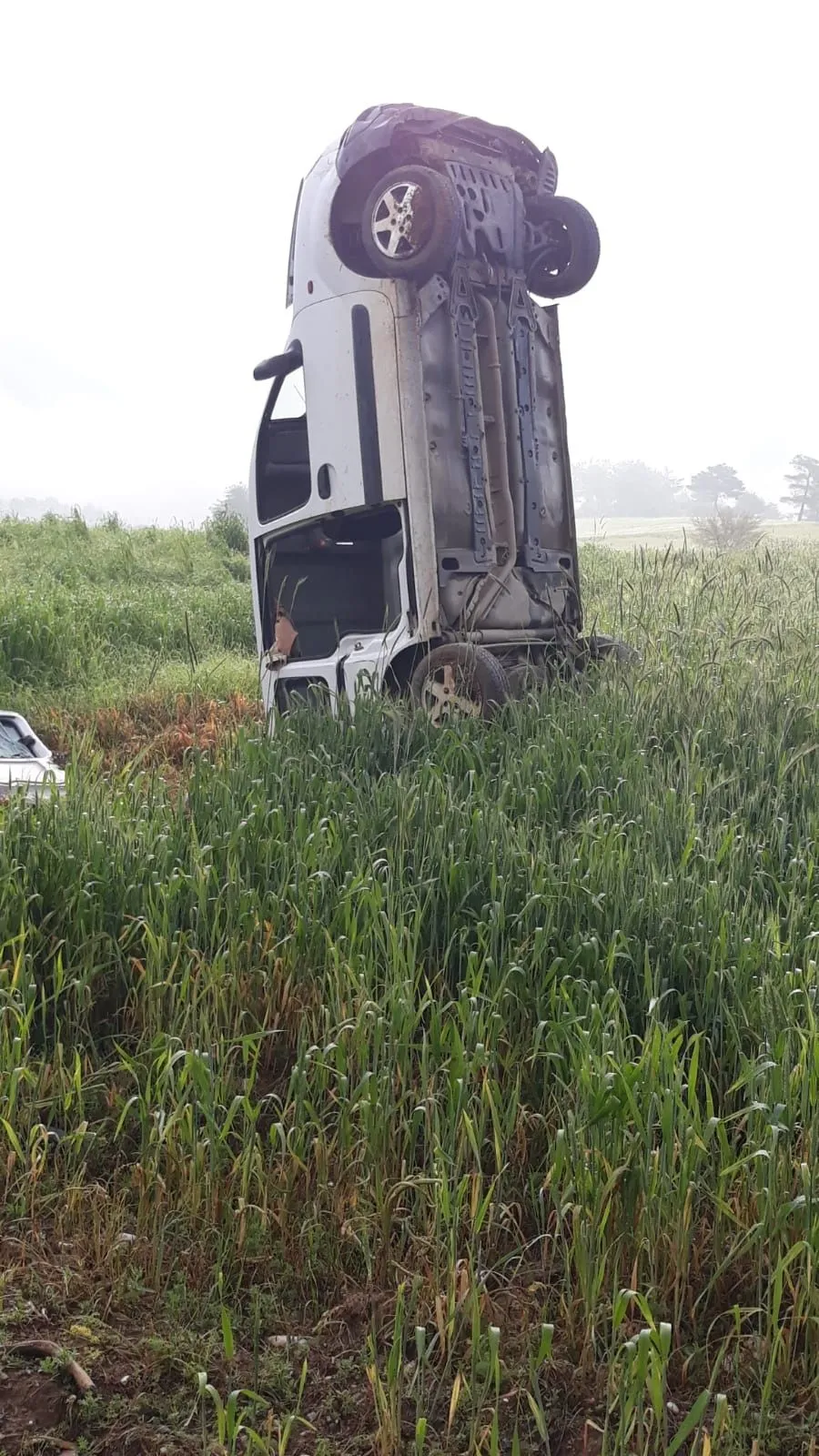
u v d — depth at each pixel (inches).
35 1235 156.9
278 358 386.6
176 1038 177.0
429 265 338.6
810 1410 130.1
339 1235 152.9
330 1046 163.3
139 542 1055.6
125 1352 139.1
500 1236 155.9
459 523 354.3
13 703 561.3
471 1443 121.9
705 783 259.9
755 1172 145.4
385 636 358.6
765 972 182.5
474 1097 159.6
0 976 192.2
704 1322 142.8
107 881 221.0
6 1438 126.4
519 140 382.0
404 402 347.3
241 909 207.2
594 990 177.8
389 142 351.6
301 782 261.0
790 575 549.0
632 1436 125.6
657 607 457.7
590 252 377.4
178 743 437.7
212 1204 155.2
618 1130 144.9
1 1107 175.5
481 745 291.3
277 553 415.5
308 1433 128.2
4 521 1126.4
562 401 391.9
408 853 229.8
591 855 210.4
